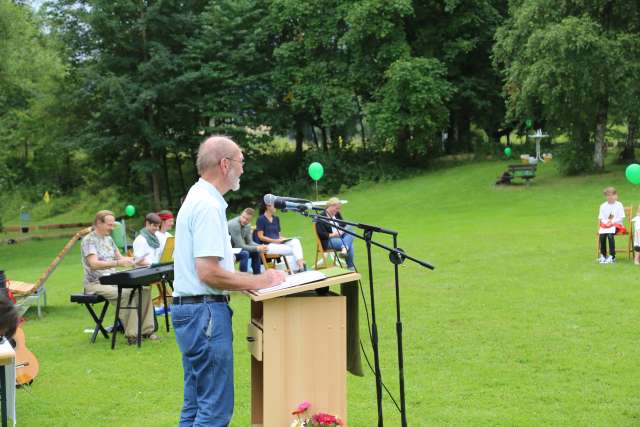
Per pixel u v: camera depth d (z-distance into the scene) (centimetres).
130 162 3622
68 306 1139
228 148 400
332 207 1244
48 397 622
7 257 2769
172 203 3759
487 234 1672
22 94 3030
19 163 4738
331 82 3381
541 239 1534
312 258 1555
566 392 589
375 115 3206
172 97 3384
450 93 3169
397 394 602
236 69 3534
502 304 948
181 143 3584
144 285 814
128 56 3506
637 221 1214
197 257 386
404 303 985
